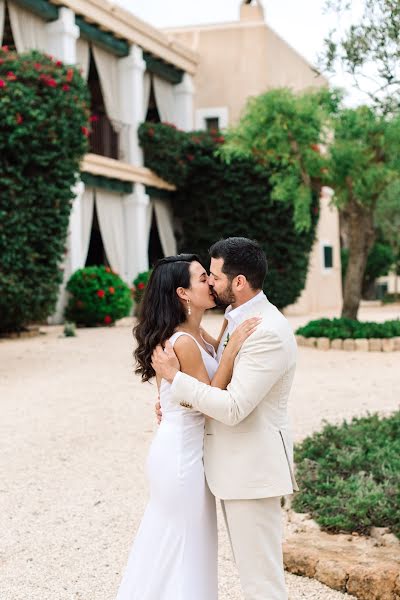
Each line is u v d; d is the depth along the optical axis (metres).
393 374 10.57
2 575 4.00
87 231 18.98
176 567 2.87
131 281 20.72
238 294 2.89
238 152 14.09
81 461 6.13
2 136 13.14
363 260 14.45
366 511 4.40
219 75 23.69
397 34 4.62
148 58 21.52
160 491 2.91
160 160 20.91
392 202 27.94
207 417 2.94
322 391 9.28
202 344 3.08
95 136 19.86
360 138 13.14
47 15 17.22
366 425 6.36
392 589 3.58
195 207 22.14
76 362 11.62
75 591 3.80
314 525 4.45
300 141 13.34
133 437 6.90
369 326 13.78
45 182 14.15
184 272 2.98
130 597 2.91
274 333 2.77
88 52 19.17
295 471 5.24
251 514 2.83
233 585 3.83
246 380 2.73
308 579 3.84
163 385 2.98
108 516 4.86
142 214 20.80
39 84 13.61
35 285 14.46
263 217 21.47
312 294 26.14
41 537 4.52
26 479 5.66
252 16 23.52
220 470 2.85
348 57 4.82
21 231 13.76
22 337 15.13
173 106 23.45
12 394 9.02
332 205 14.39
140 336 3.01
